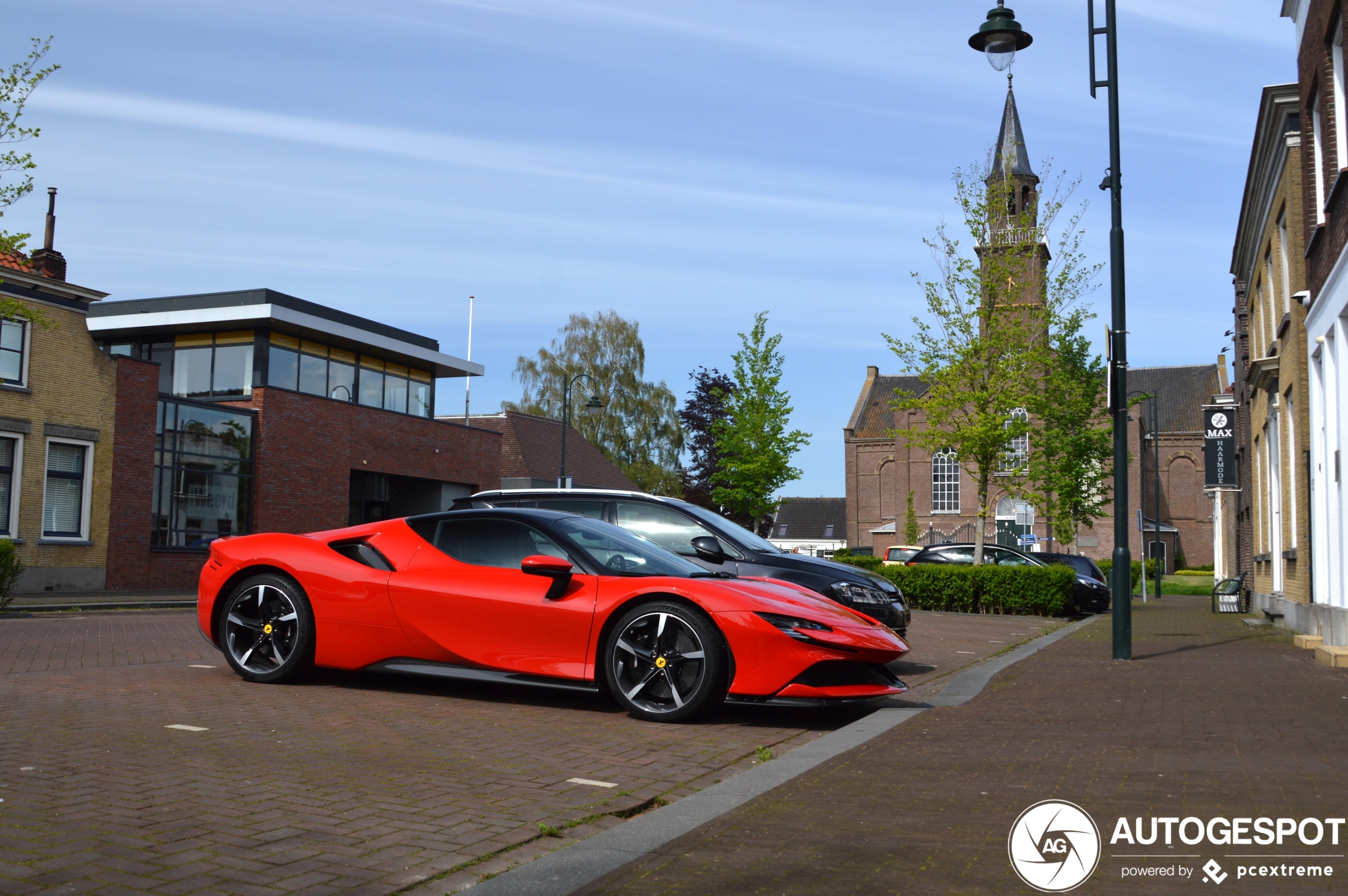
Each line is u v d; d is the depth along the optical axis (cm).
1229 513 4109
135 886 324
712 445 6312
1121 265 1120
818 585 926
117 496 2602
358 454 3350
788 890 317
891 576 2139
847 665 654
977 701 744
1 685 730
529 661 680
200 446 2867
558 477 4519
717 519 994
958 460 2559
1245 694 778
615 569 695
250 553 771
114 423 2600
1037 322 2478
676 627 652
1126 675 918
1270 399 1861
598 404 3797
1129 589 1073
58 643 1080
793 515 9000
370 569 736
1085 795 439
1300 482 1474
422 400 3803
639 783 486
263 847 367
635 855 361
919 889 317
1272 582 1902
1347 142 1188
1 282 2294
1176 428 7219
